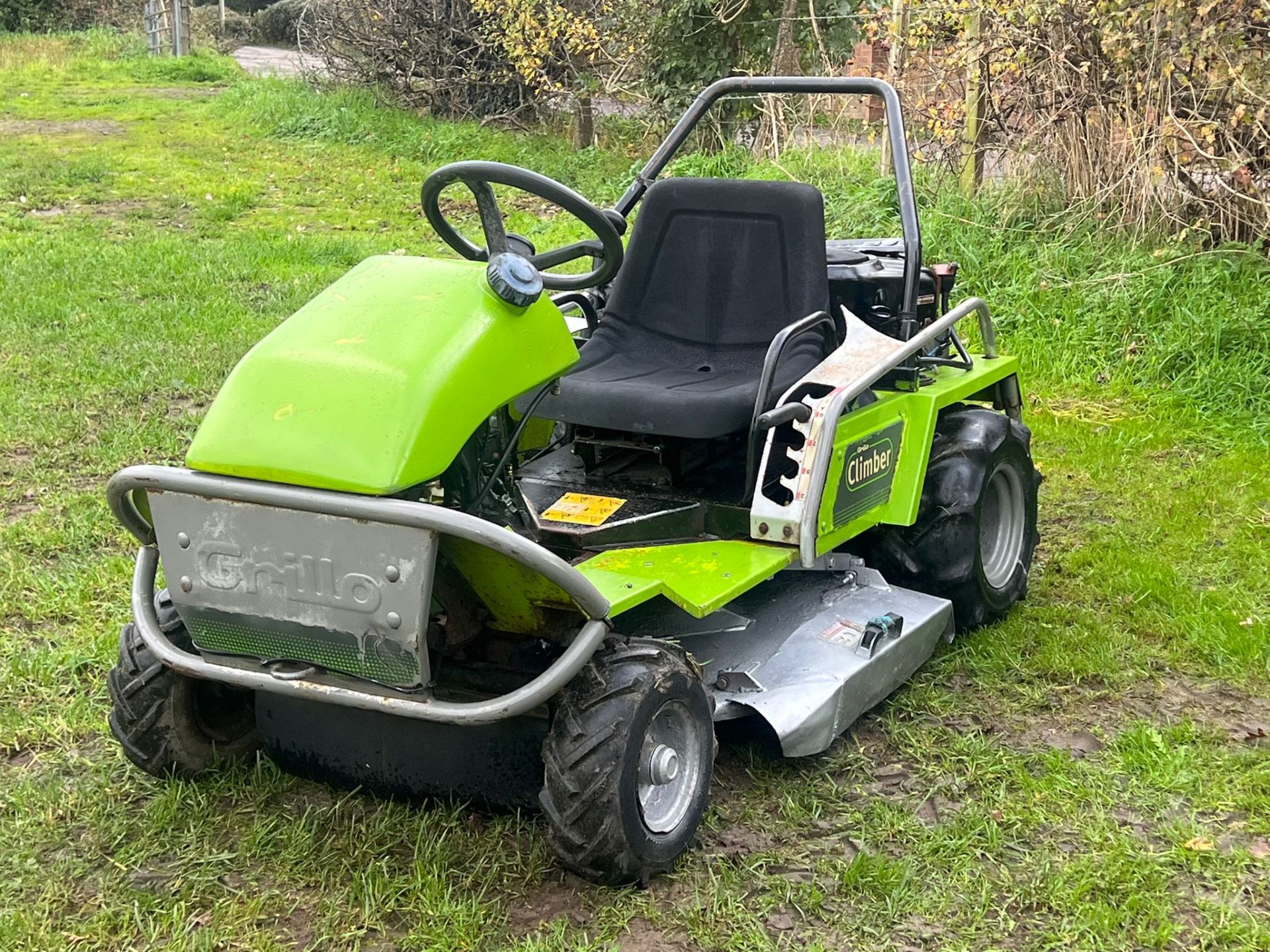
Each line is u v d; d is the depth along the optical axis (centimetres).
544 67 1312
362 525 261
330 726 317
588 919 282
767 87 442
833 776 342
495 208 314
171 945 271
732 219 405
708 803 311
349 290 297
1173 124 689
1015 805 326
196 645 294
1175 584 451
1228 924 282
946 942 277
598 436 373
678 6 1127
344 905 284
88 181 1190
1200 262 691
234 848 303
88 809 319
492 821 312
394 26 1444
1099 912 285
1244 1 670
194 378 648
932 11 807
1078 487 553
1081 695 386
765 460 342
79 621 415
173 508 279
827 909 287
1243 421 620
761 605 379
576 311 508
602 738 273
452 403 274
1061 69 745
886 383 405
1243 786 335
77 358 676
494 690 307
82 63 2088
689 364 405
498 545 255
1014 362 461
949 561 405
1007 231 770
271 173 1250
